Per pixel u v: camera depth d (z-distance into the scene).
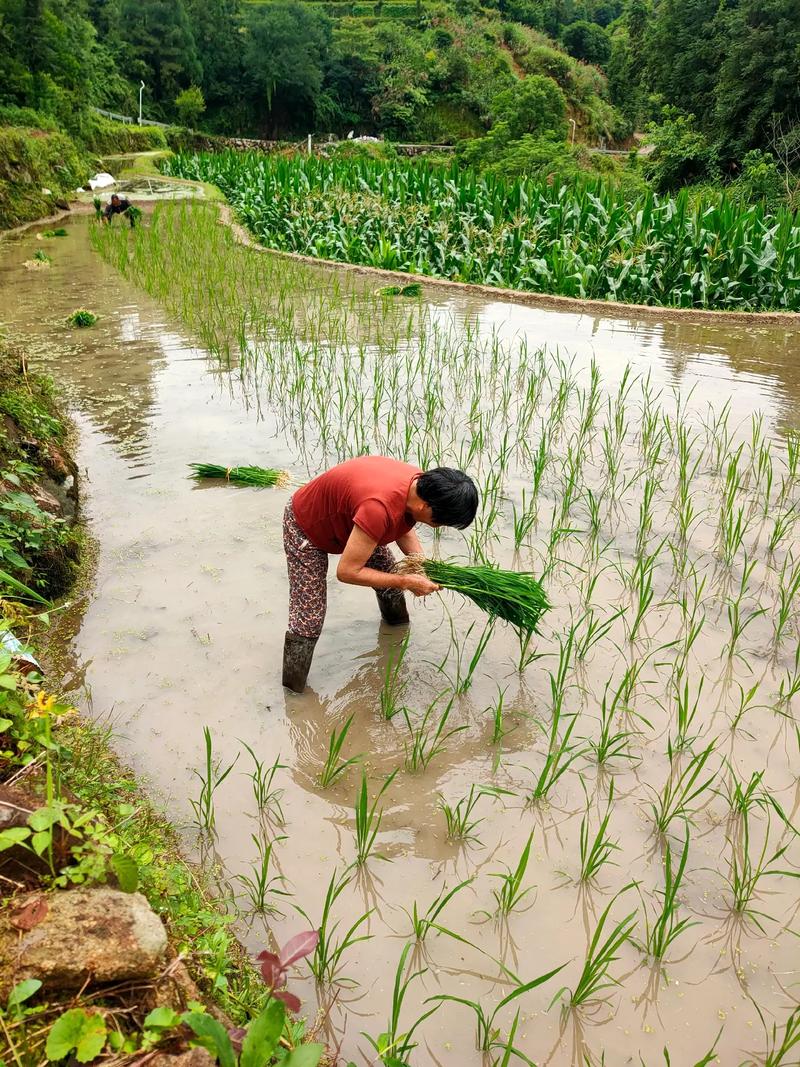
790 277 11.95
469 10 83.88
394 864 2.77
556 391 7.53
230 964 2.31
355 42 72.50
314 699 3.59
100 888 1.99
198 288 11.91
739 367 8.61
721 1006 2.31
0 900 1.95
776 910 2.62
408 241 15.20
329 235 16.11
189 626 4.04
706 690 3.69
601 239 12.94
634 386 7.77
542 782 3.02
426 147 62.16
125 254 13.92
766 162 27.80
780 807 3.04
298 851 2.82
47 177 24.34
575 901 2.64
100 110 49.41
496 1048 2.17
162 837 2.78
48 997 1.78
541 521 5.21
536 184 15.19
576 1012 2.28
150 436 6.34
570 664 3.87
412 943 2.48
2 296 11.30
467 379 7.81
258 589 4.36
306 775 3.17
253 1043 1.62
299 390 7.35
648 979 2.38
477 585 3.51
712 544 4.91
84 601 4.22
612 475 5.75
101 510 5.16
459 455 6.11
